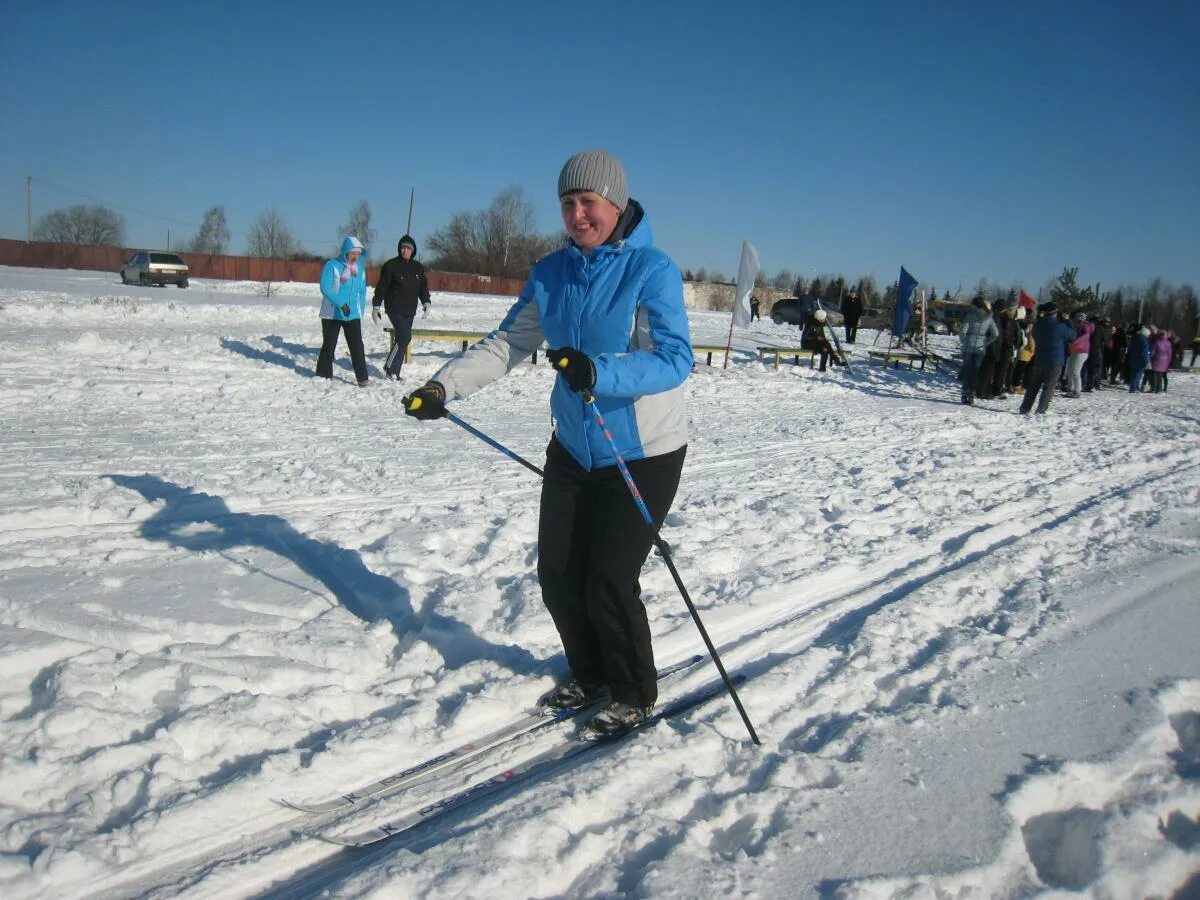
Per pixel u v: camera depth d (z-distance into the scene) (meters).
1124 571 4.95
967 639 3.86
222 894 2.17
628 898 2.17
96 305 17.39
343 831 2.43
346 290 10.44
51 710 2.69
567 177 2.82
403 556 4.54
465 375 3.10
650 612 4.11
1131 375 19.56
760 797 2.58
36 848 2.19
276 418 8.38
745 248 15.98
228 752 2.70
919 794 2.63
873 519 5.96
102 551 4.33
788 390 14.19
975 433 10.80
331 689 3.05
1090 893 2.30
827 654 3.68
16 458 6.09
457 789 2.66
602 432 2.89
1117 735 3.04
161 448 6.75
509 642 3.65
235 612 3.69
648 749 2.81
